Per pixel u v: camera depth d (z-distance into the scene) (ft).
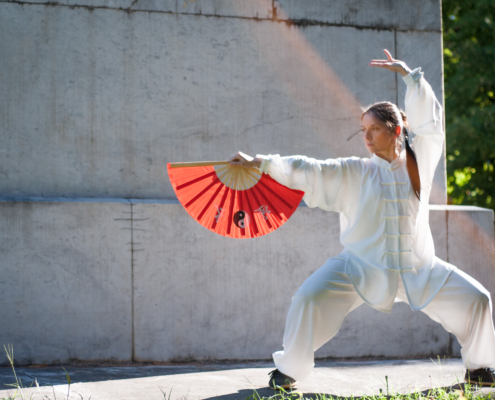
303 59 16.61
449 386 11.48
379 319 15.99
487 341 10.84
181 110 15.70
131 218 14.56
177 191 11.08
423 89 10.68
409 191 11.02
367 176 10.99
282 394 10.38
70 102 14.98
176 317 14.74
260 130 16.21
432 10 17.58
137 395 10.59
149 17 15.60
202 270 14.97
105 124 15.19
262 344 15.24
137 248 14.57
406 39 17.35
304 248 15.69
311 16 16.69
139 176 15.37
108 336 14.29
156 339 14.58
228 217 11.28
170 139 15.60
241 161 10.75
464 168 39.11
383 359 15.92
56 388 11.06
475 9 36.68
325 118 16.69
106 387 11.25
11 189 14.51
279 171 10.69
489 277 16.72
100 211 14.37
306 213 15.75
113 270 14.39
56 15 15.02
